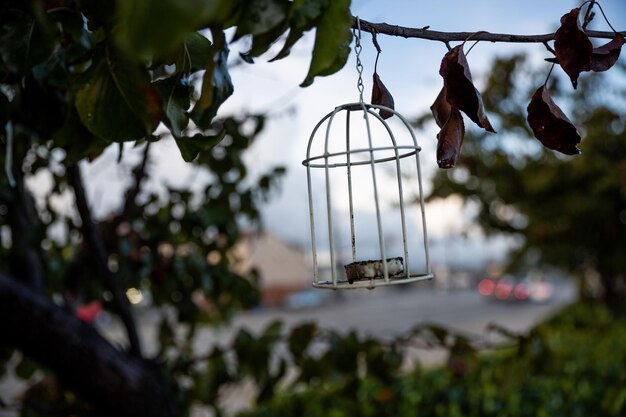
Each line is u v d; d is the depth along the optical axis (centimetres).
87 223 265
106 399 249
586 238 918
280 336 320
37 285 288
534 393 502
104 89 101
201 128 101
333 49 90
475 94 115
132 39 55
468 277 3809
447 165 121
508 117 789
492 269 2709
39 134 176
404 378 527
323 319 2059
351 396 338
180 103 110
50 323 237
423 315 2041
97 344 249
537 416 473
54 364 242
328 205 130
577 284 1178
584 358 672
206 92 89
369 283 127
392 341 332
